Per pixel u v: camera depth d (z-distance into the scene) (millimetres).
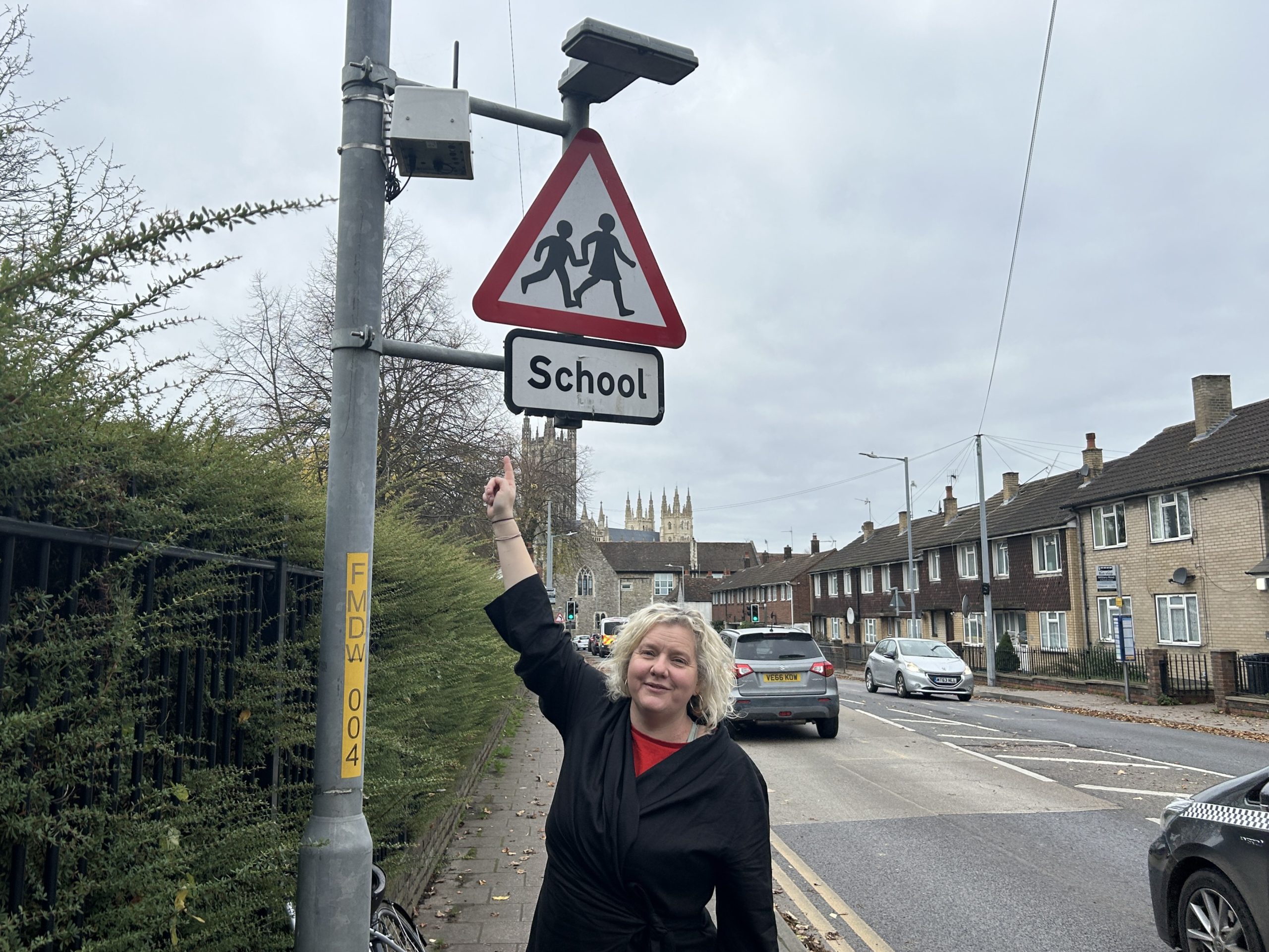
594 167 3299
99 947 2002
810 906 5828
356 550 2633
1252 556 22078
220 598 2822
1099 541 28766
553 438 33719
